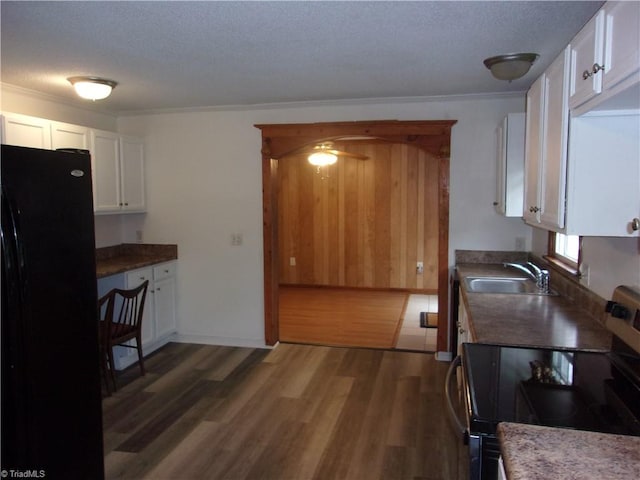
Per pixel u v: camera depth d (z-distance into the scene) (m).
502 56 2.81
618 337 1.85
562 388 1.58
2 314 1.71
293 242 7.90
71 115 4.30
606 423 1.36
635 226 1.79
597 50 1.59
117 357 4.12
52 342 1.92
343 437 3.02
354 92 3.87
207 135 4.67
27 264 1.80
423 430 3.10
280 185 7.86
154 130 4.77
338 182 7.66
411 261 7.53
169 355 4.54
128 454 2.82
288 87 3.68
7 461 1.76
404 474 2.63
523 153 3.44
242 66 3.07
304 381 3.91
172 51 2.74
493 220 4.16
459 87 3.71
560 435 1.18
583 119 1.81
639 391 1.55
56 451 1.96
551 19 2.25
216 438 3.01
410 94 3.95
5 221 1.71
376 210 7.57
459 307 3.88
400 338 5.08
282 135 4.46
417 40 2.55
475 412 1.42
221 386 3.82
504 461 1.11
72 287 2.02
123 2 2.05
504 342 2.06
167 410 3.39
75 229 2.03
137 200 4.69
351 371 4.12
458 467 2.69
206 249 4.78
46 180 1.89
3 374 1.72
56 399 1.95
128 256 4.85
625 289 1.90
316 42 2.58
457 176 4.20
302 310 6.36
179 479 2.58
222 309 4.81
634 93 1.44
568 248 3.21
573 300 2.81
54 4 2.07
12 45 2.63
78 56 2.84
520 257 4.14
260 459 2.78
